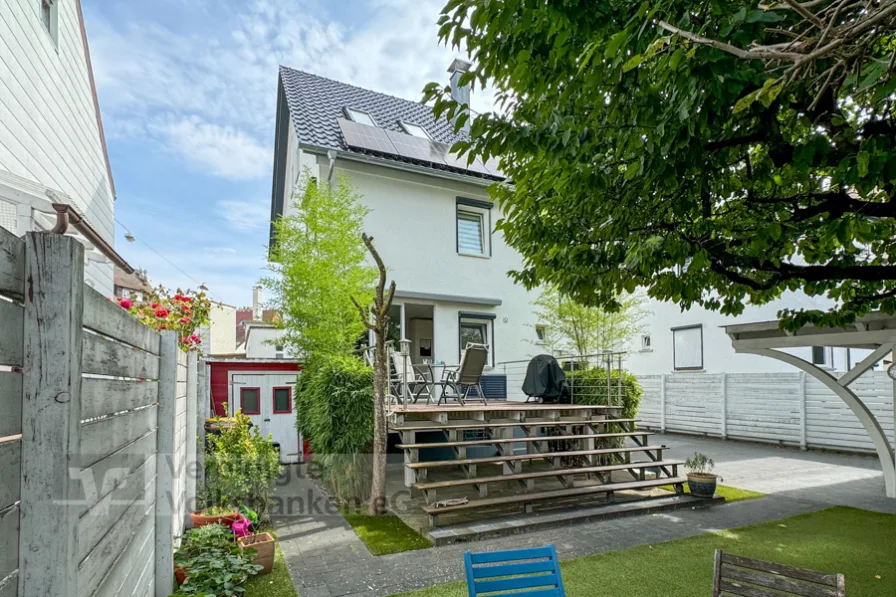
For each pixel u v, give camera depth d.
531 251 4.88
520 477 6.38
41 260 1.64
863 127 2.99
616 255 3.88
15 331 1.55
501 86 3.77
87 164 8.49
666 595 3.96
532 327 12.41
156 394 3.59
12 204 5.38
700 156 2.81
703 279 4.21
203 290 7.09
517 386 11.88
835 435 10.90
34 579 1.54
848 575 4.38
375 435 6.46
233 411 10.23
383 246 10.66
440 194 11.48
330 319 8.59
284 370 10.69
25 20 5.71
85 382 1.89
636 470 8.54
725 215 4.16
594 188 3.35
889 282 4.66
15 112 5.41
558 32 2.69
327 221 9.09
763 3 2.29
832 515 6.24
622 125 3.12
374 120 12.59
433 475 7.93
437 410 6.87
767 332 8.15
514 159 4.46
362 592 4.09
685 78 2.34
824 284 4.75
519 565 2.66
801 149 2.77
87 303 1.90
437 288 11.18
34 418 1.58
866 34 2.19
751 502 6.92
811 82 2.47
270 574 4.47
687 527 5.78
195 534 4.32
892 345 6.83
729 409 13.06
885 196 3.68
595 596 3.94
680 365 15.31
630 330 13.66
